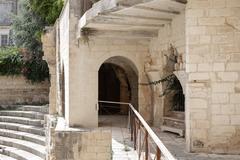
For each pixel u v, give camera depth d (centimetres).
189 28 1009
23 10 2600
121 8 1060
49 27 2144
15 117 2164
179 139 1215
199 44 1004
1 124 2097
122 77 1950
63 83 1808
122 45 1505
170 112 1420
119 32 1433
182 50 1194
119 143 1177
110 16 1189
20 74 2538
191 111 1009
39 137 1803
